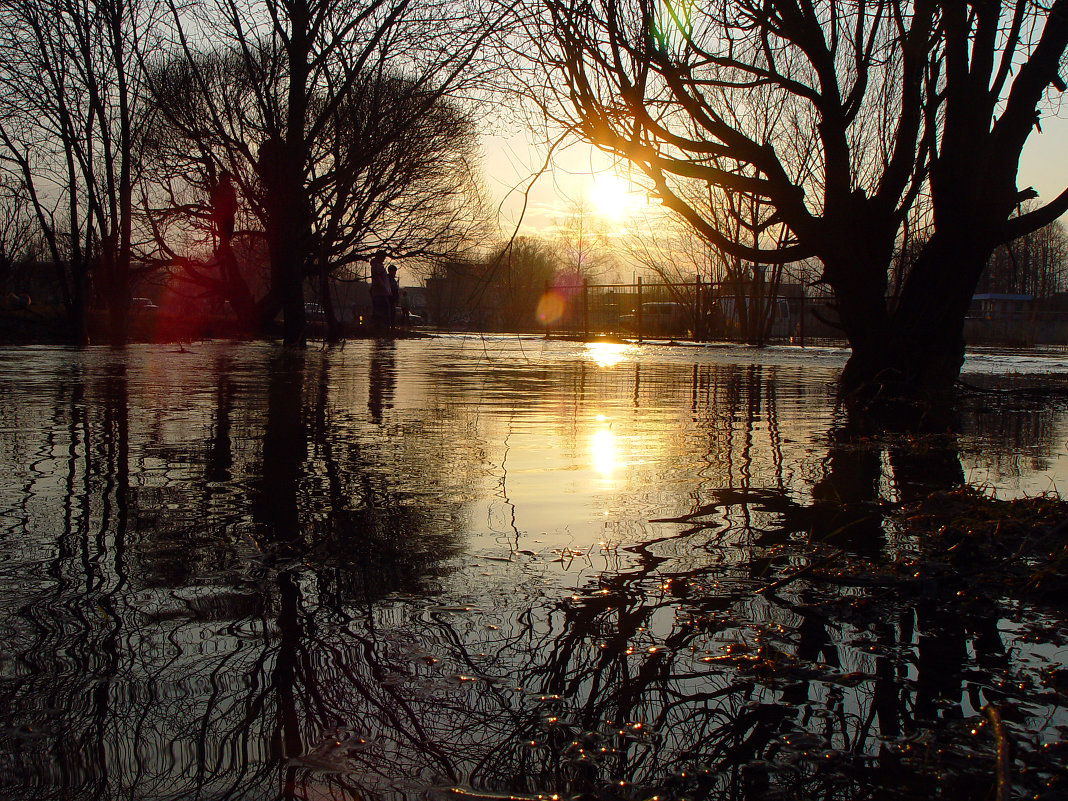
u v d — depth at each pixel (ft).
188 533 6.63
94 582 5.41
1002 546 6.41
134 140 43.55
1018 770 3.39
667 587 5.46
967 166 18.75
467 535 6.68
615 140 16.52
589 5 15.72
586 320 67.15
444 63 34.65
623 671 4.21
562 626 4.77
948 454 11.07
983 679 4.19
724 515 7.45
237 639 4.53
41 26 38.50
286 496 8.03
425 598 5.18
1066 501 7.86
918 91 18.74
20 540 6.39
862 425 14.02
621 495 8.23
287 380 21.75
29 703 3.80
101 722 3.64
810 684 4.10
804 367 31.76
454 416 14.52
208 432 12.21
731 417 14.93
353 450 10.77
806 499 8.14
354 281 67.97
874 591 5.44
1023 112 18.28
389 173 58.39
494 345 54.24
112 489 8.27
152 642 4.47
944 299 19.25
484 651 4.42
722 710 3.84
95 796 3.11
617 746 3.51
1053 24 17.52
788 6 17.48
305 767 3.32
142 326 53.47
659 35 16.63
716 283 60.85
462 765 3.35
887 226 19.66
